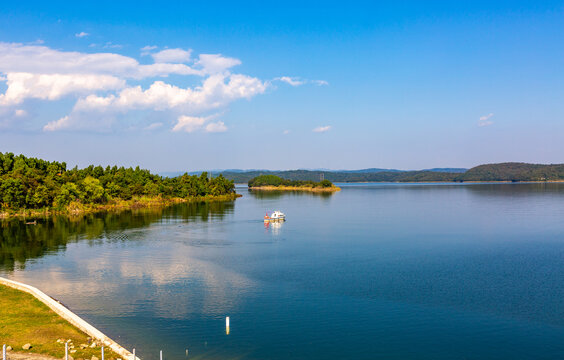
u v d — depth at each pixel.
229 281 87.31
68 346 50.62
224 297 76.81
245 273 94.00
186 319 65.88
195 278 89.50
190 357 53.28
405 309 70.31
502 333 60.81
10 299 67.62
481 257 109.75
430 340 58.84
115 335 59.41
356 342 58.16
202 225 179.88
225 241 138.00
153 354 53.72
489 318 66.12
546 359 53.41
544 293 77.75
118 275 91.75
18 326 56.34
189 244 131.50
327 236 148.88
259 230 165.12
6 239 138.62
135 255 113.62
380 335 60.41
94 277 89.94
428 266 100.00
